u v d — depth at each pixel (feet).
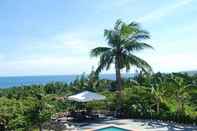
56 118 97.81
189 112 102.17
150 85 113.80
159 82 115.44
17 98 120.88
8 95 126.82
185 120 94.22
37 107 74.64
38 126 74.74
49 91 152.66
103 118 106.01
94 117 103.91
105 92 132.57
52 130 79.00
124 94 114.42
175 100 112.88
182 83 104.73
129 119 103.96
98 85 146.20
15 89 148.05
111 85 154.30
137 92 114.01
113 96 119.75
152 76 123.34
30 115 73.10
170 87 106.01
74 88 146.00
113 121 99.14
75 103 111.34
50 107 77.36
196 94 104.53
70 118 102.89
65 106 109.50
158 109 106.42
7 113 73.67
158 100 107.14
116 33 112.37
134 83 131.85
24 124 72.74
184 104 108.58
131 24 112.57
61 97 114.52
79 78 168.14
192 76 132.77
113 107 115.65
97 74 115.75
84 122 96.63
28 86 160.86
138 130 82.74
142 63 113.50
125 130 83.61
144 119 103.65
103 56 112.88
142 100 109.19
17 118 72.90
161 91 107.34
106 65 113.29
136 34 112.98
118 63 112.57
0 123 72.28
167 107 111.45
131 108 108.27
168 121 98.32
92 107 113.70
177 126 89.61
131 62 112.57
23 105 82.38
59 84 160.76
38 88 150.41
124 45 112.27
